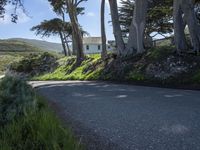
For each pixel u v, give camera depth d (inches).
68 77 1230.9
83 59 1400.1
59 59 1771.7
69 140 177.5
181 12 780.0
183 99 424.5
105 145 217.9
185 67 699.4
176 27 784.3
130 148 209.0
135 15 922.1
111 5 1013.8
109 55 1109.7
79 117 316.5
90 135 243.8
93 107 377.4
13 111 229.8
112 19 1018.7
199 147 205.6
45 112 238.1
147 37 1603.1
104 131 254.5
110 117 310.3
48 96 514.3
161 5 1419.8
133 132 248.4
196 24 759.7
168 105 374.0
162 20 1537.9
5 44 4338.1
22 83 331.3
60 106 394.3
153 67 770.2
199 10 1143.6
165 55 786.8
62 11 2107.5
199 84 596.1
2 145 171.8
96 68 1101.7
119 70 898.1
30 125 197.2
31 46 4697.3
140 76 770.8
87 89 626.2
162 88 604.7
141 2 908.0
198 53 735.7
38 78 1535.4
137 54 900.0
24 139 188.2
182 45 778.8
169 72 712.4
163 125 269.0
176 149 203.2
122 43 1008.2
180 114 314.5
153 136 235.1
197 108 346.6
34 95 318.3
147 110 343.0
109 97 473.7
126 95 492.4
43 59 1861.5
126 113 328.5
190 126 262.4
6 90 275.6
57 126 198.1
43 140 176.9
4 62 2564.0
